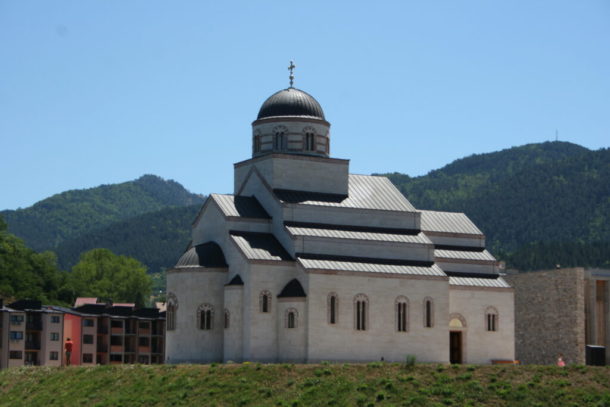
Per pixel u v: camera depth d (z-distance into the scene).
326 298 114.12
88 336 166.38
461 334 128.38
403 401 89.19
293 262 116.19
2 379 107.19
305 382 93.88
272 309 114.56
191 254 120.25
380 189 130.75
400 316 118.38
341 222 122.75
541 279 150.88
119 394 96.19
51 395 99.62
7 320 155.25
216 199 123.81
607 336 150.50
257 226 121.25
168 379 98.25
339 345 114.00
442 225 137.00
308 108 129.25
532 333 151.62
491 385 92.56
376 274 117.50
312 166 125.94
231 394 92.50
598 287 153.62
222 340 116.38
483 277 133.25
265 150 128.25
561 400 89.31
